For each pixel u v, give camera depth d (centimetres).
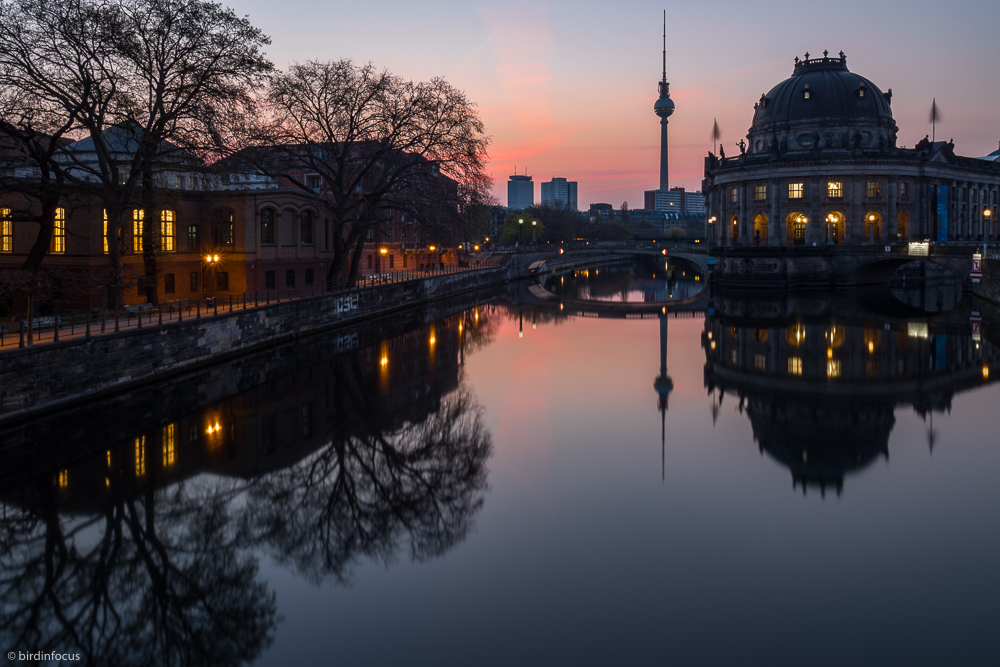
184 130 4162
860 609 1731
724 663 1538
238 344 4625
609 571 1939
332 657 1589
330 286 6544
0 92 3612
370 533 2216
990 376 4356
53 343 3088
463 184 6838
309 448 3011
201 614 1775
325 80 6153
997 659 1534
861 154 11125
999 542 2081
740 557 2019
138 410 3381
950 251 8662
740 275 10350
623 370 4738
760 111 13425
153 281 4619
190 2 3981
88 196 4303
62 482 2547
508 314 8112
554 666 1534
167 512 2345
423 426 3356
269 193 5900
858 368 4688
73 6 3631
